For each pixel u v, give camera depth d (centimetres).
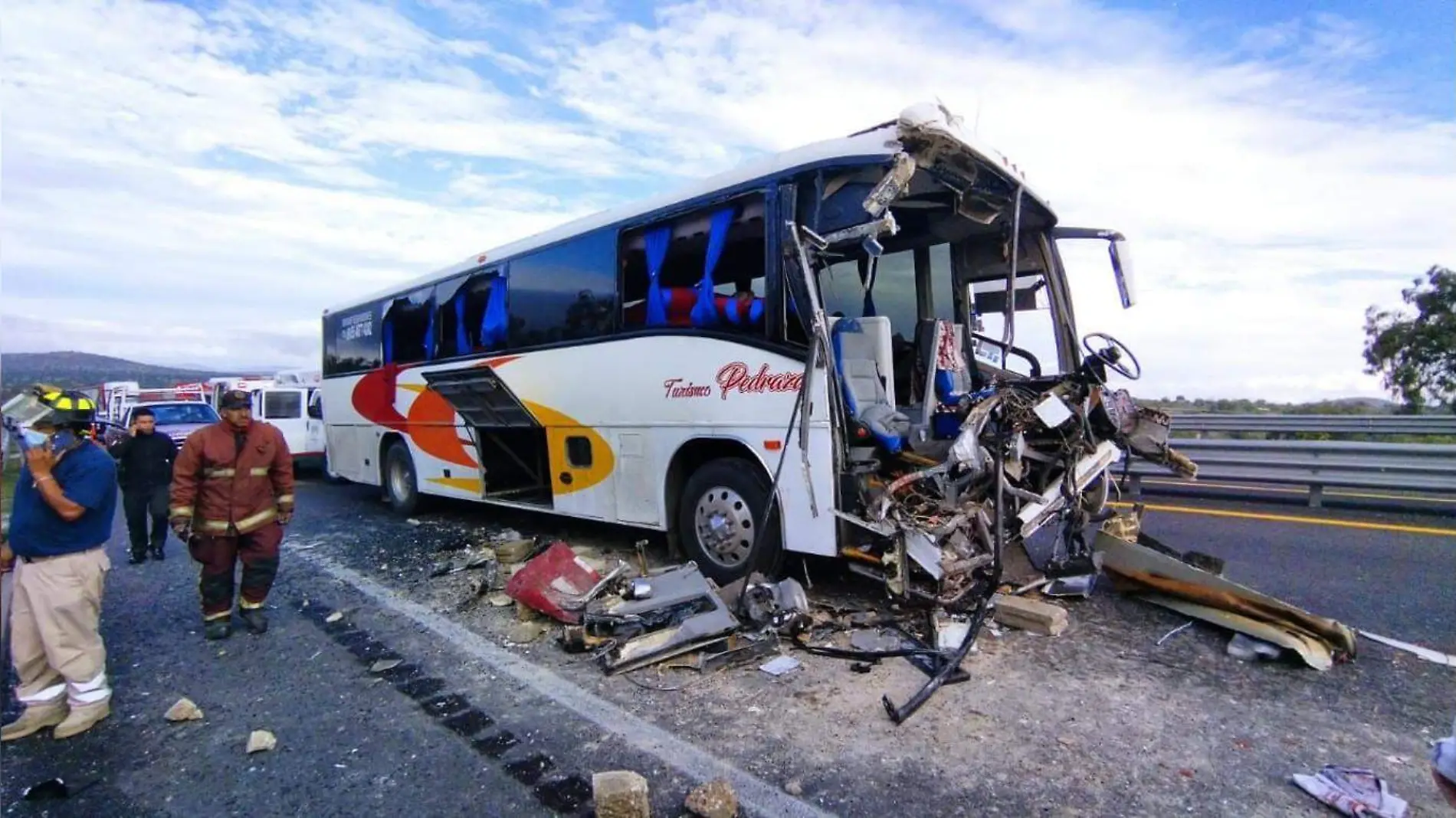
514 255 827
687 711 411
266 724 420
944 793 325
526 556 736
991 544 518
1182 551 686
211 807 339
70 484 407
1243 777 330
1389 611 522
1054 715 389
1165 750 353
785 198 532
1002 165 552
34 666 418
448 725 408
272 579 580
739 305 586
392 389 1073
